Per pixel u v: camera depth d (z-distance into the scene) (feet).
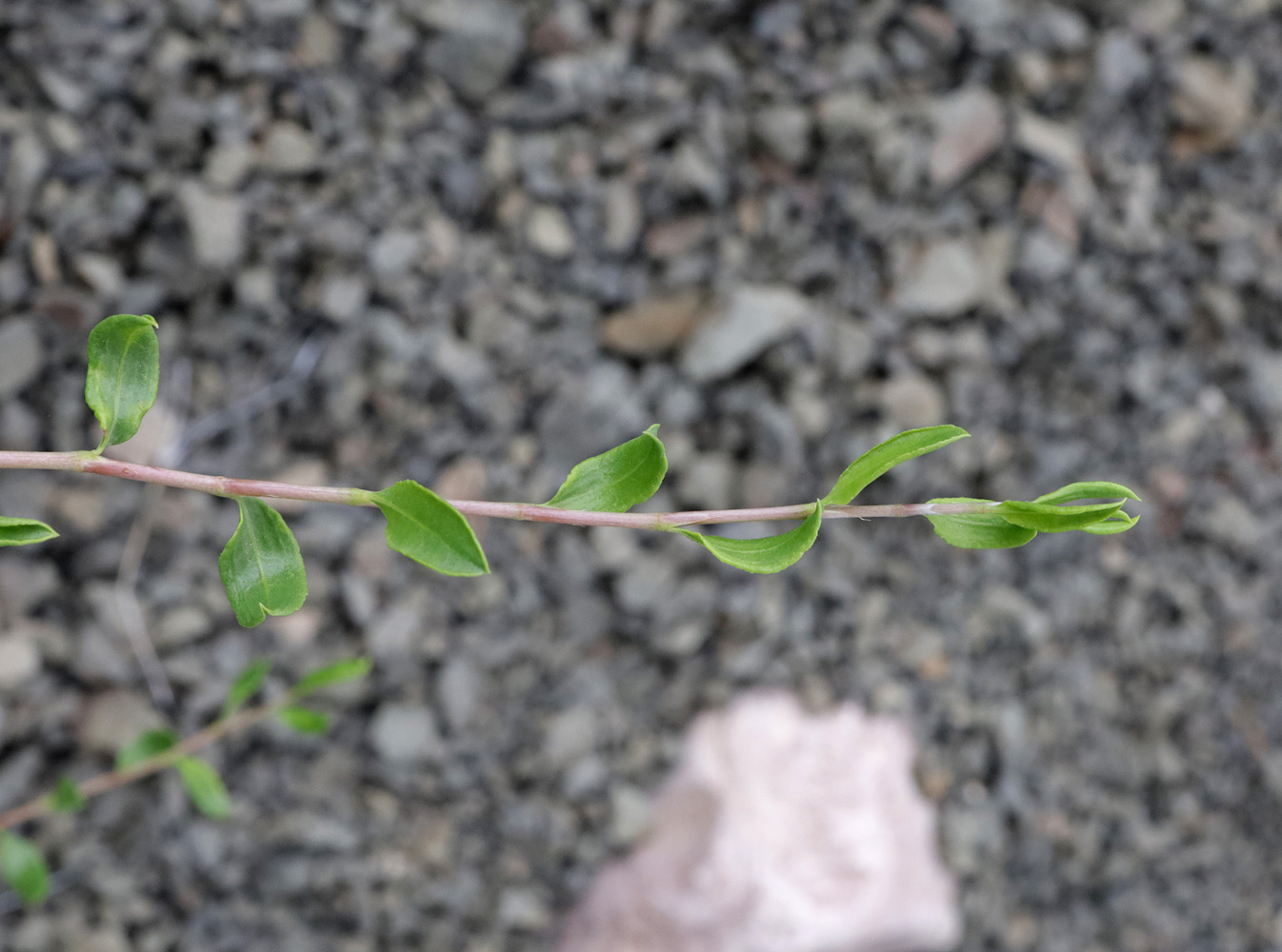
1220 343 2.43
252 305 1.89
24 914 1.81
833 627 2.22
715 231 2.13
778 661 2.19
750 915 2.05
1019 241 2.30
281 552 0.70
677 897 2.05
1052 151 2.28
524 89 2.07
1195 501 2.43
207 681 1.89
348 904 1.98
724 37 2.16
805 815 2.13
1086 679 2.37
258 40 1.92
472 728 2.02
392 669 1.97
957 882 2.24
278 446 1.93
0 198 1.76
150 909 1.88
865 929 2.11
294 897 1.96
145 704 1.86
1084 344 2.33
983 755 2.30
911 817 2.22
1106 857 2.38
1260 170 2.46
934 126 2.23
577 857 2.07
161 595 1.86
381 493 0.66
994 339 2.29
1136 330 2.38
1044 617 2.33
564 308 2.07
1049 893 2.33
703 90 2.13
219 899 1.92
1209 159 2.44
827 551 2.20
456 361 1.99
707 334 2.09
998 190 2.30
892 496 2.24
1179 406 2.42
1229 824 2.45
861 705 2.23
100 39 1.82
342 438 1.96
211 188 1.87
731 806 2.10
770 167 2.16
